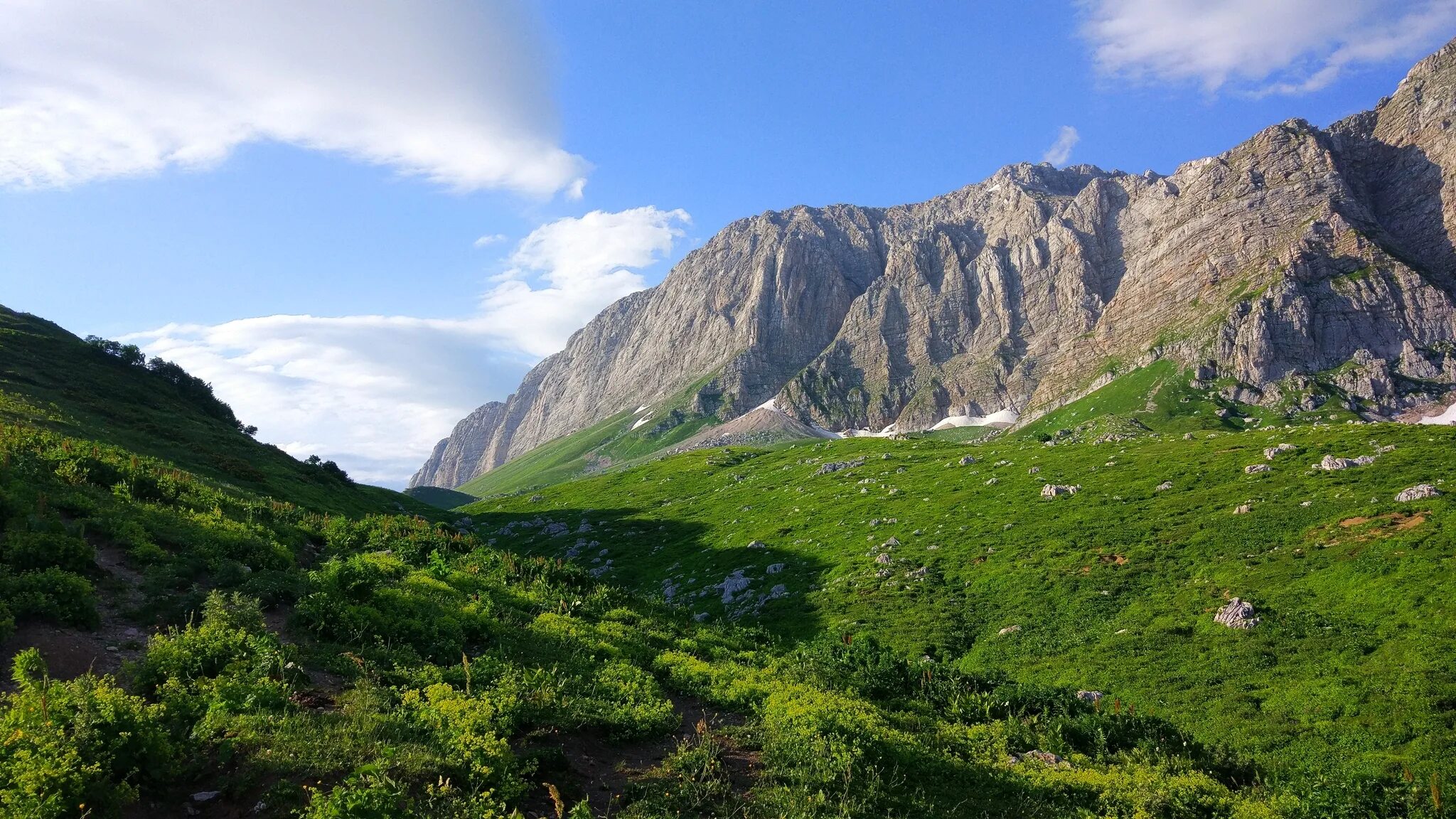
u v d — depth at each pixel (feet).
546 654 90.33
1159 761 87.40
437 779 49.49
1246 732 118.01
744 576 288.71
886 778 66.64
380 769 45.85
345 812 40.93
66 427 237.25
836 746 67.82
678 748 67.10
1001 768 75.46
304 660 69.56
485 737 54.85
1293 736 113.39
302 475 356.79
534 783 54.29
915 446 530.27
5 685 51.44
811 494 406.82
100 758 42.22
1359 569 159.22
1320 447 266.57
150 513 109.29
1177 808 69.82
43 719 43.50
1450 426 269.03
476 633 91.76
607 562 376.89
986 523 273.95
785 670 109.70
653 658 102.27
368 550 146.51
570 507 556.92
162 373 414.41
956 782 69.56
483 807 47.44
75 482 111.96
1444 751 97.96
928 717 97.14
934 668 123.13
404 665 75.77
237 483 266.57
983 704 105.50
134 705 47.39
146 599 77.25
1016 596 202.80
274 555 108.88
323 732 52.85
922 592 223.51
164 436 297.53
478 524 522.06
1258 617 154.40
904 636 194.29
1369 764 99.19
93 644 63.46
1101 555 214.28
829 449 575.79
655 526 433.89
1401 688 115.85
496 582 130.31
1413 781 91.04
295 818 42.47
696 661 102.01
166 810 42.86
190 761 46.50
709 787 58.54
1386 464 226.79
